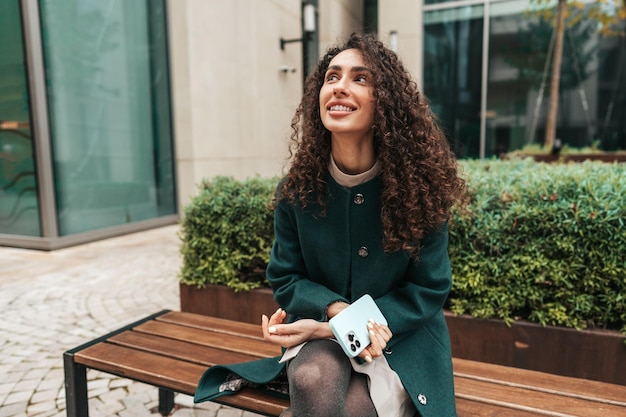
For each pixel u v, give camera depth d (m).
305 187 1.44
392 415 1.24
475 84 11.20
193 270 3.22
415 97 1.40
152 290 4.34
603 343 2.12
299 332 1.30
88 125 6.83
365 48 1.36
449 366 1.42
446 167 1.44
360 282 1.44
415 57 11.25
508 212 2.29
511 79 10.94
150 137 7.96
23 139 6.18
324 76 1.46
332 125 1.30
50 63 6.20
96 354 1.77
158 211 8.20
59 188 6.39
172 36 7.95
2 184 6.47
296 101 11.34
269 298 2.98
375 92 1.31
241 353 1.80
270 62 10.09
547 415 1.33
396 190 1.35
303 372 1.17
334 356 1.25
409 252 1.39
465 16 11.10
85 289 4.37
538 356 2.26
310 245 1.47
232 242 3.10
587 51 10.41
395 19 11.32
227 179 3.47
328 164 1.44
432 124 1.44
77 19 6.61
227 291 3.11
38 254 5.91
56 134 6.31
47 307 3.86
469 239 2.40
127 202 7.58
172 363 1.70
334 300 1.38
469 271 2.39
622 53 10.24
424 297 1.38
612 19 8.45
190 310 3.24
